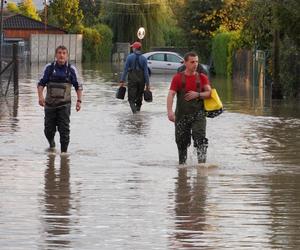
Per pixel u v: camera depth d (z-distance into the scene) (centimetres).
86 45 13425
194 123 2280
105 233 1500
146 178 2094
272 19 5000
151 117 3728
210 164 2330
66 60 2556
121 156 2498
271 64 5656
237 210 1705
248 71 6944
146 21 13175
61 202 1777
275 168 2286
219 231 1520
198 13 10244
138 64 3941
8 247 1396
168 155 2520
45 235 1481
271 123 3519
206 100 2267
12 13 14388
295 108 4356
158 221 1600
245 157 2497
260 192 1908
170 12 13162
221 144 2795
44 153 2541
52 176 2117
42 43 11925
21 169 2225
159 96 5219
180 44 12306
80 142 2814
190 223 1584
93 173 2172
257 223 1586
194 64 2245
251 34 6475
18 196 1841
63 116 2550
